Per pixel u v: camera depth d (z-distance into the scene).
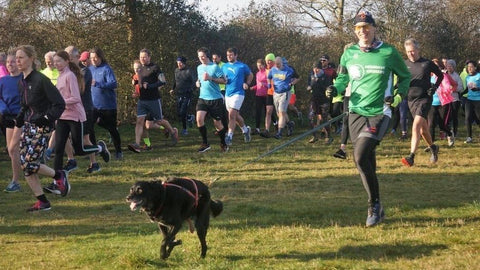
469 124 15.75
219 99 14.39
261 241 6.83
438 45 27.56
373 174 7.28
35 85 8.31
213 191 9.87
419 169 11.64
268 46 22.91
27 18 19.02
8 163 13.42
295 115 22.19
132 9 20.00
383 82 7.19
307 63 23.05
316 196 9.33
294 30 24.88
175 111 20.58
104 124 13.30
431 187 9.88
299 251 6.39
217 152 14.44
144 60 14.23
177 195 5.88
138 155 14.20
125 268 5.97
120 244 6.82
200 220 6.21
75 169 12.12
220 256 6.29
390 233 6.98
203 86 14.33
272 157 13.51
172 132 15.62
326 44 25.84
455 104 15.84
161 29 20.36
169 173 11.68
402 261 5.94
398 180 10.52
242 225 7.57
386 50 7.20
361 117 7.27
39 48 18.89
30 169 8.59
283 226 7.46
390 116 7.33
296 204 8.74
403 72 7.32
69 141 11.21
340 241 6.70
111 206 8.98
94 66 13.09
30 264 6.22
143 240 6.96
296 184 10.34
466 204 8.43
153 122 15.06
